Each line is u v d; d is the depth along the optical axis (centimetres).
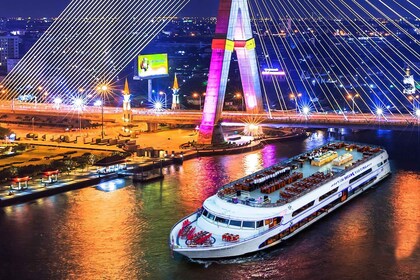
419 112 17075
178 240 8788
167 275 8306
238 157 16150
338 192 10869
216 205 9450
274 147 17775
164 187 12581
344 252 9031
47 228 9981
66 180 12656
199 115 19350
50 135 18438
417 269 8506
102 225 10119
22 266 8575
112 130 19538
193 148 16675
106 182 13000
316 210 10119
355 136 19612
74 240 9462
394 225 10094
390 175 13450
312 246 9238
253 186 10106
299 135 19438
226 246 8575
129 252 9025
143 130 19662
